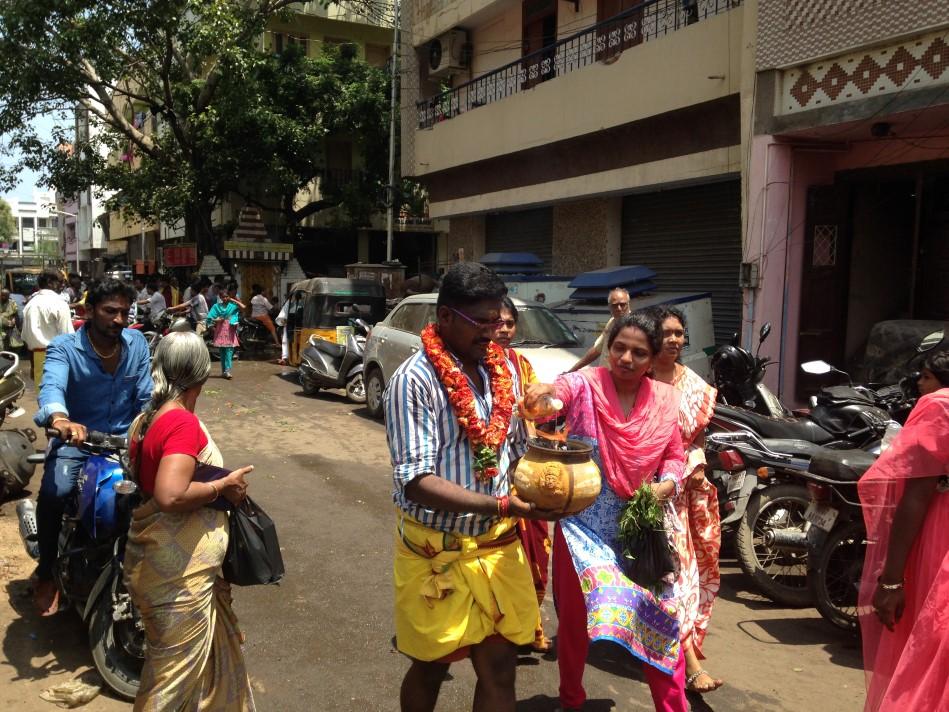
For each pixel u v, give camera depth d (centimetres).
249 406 1080
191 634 270
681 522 349
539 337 842
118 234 4666
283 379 1381
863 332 954
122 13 1698
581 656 324
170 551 268
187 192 2002
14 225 8812
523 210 1591
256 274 2116
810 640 420
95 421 400
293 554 511
